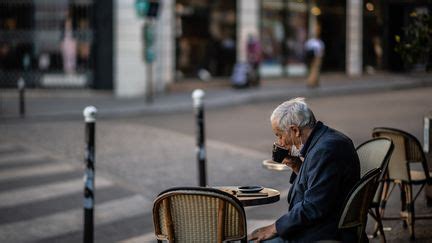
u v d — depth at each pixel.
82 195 11.08
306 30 32.06
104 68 25.00
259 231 5.30
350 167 5.17
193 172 12.49
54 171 12.69
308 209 5.08
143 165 13.07
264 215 9.28
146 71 25.28
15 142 15.47
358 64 33.91
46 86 25.11
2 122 18.56
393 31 31.66
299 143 5.34
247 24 29.31
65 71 25.06
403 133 7.22
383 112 19.48
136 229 9.37
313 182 5.14
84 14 25.02
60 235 9.14
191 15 27.64
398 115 18.70
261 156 13.80
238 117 19.44
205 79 28.20
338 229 5.16
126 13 24.89
